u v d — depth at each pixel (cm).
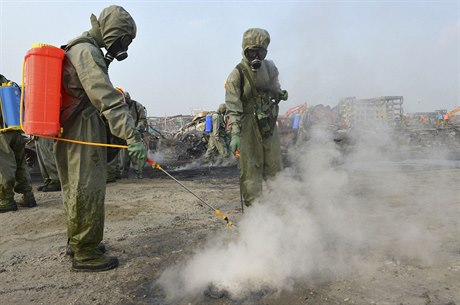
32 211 515
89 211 292
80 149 286
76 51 275
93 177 291
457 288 247
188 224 437
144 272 295
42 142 677
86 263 300
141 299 252
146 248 352
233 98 369
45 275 296
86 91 272
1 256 346
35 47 270
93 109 291
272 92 389
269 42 364
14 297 259
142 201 573
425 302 231
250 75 368
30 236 404
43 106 271
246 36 359
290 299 243
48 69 271
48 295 261
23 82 282
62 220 463
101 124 300
